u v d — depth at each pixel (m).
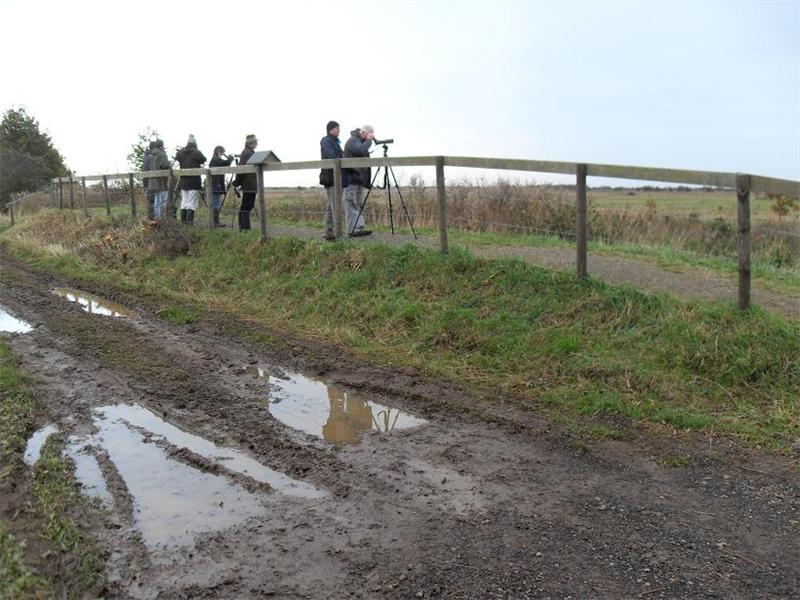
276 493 4.35
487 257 8.59
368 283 8.77
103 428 5.35
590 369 6.12
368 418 5.59
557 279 7.58
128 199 19.98
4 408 5.55
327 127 11.07
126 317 9.01
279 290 9.45
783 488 4.34
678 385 5.80
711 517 4.00
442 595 3.29
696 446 4.94
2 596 3.13
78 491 4.32
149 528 3.91
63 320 8.70
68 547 3.66
